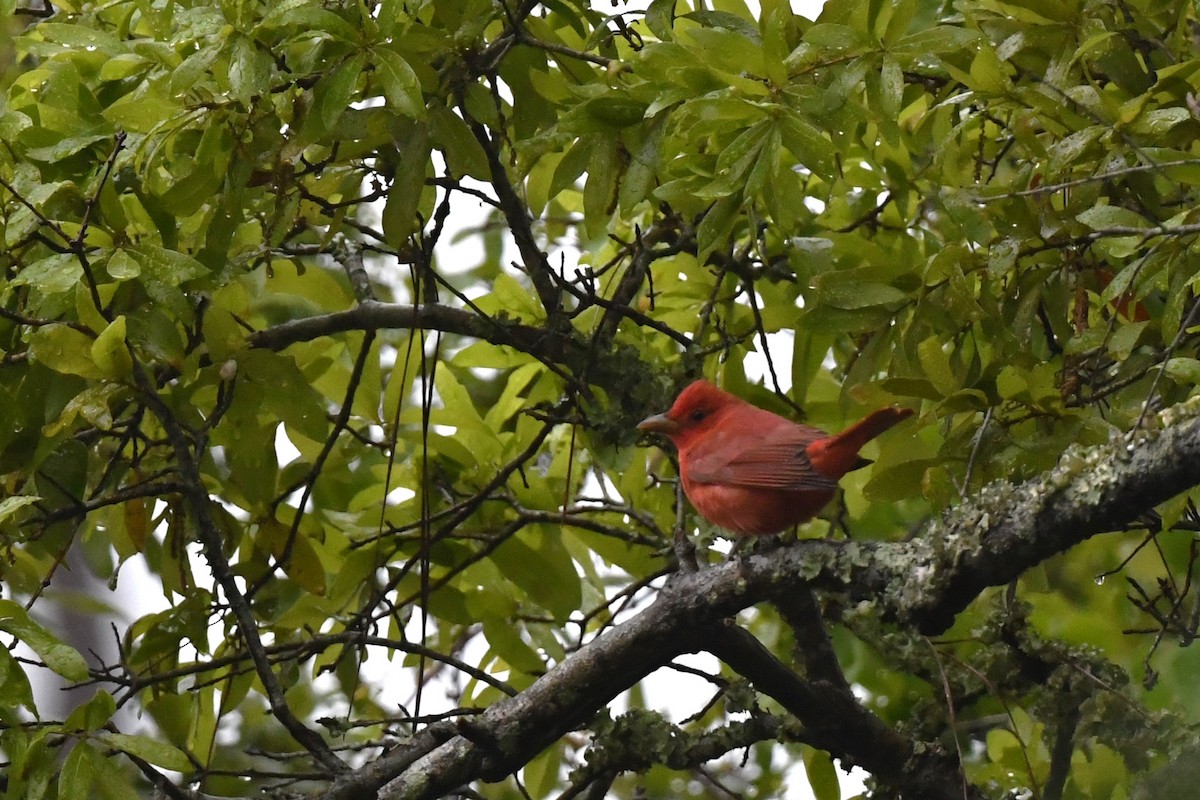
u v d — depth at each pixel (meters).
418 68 8.48
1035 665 9.62
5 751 7.76
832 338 10.99
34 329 8.77
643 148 8.83
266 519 10.77
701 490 10.10
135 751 7.67
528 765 12.06
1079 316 8.52
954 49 8.18
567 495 10.93
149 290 8.42
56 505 9.82
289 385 9.84
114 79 9.15
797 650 11.16
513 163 10.79
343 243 11.98
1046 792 9.70
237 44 7.99
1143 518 8.02
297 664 10.69
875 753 9.50
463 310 10.98
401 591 11.59
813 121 8.29
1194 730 9.36
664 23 9.27
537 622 11.69
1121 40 8.43
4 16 9.24
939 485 7.94
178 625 10.52
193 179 8.52
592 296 10.38
